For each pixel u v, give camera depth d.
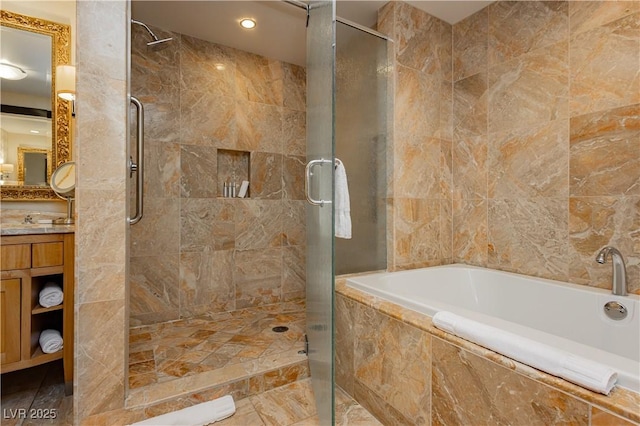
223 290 2.62
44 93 1.88
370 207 2.16
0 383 1.54
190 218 2.47
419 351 1.27
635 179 1.51
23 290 1.45
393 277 1.94
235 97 2.66
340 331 1.74
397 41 2.08
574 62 1.72
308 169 1.40
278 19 2.24
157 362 1.73
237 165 2.78
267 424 1.41
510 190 2.03
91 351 1.29
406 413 1.33
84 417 1.28
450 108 2.35
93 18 1.28
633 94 1.51
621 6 1.54
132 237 2.25
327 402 1.25
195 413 1.40
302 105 3.01
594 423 0.78
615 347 1.48
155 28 2.32
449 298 2.12
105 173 1.31
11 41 1.81
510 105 2.01
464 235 2.30
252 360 1.76
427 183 2.25
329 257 1.21
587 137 1.67
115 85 1.32
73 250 1.54
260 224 2.79
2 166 1.79
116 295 1.33
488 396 1.02
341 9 2.16
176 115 2.40
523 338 0.99
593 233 1.66
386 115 2.13
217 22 2.28
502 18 2.05
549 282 1.77
